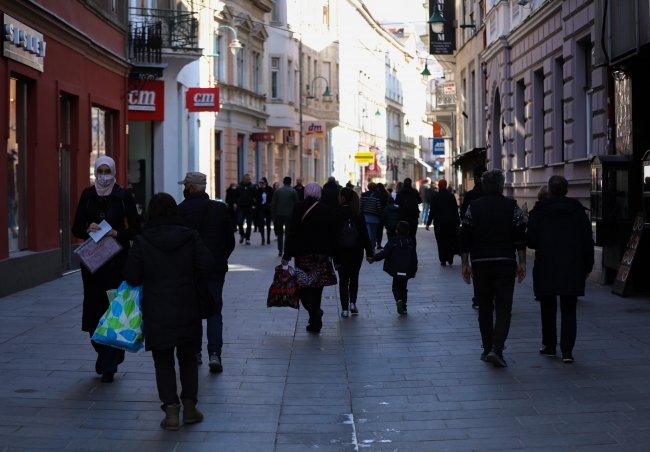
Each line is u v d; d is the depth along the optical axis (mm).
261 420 7441
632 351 10031
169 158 29922
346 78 71750
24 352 10156
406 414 7598
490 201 9500
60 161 18734
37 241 16781
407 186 23859
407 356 10109
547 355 9945
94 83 20859
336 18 63562
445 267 20844
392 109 97500
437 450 6555
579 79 18672
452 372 9211
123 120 23672
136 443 6750
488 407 7754
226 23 41094
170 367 7207
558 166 20453
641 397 7953
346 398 8180
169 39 27484
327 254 11664
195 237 7254
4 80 14922
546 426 7102
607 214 15242
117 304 7445
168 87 29562
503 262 9367
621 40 14219
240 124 43875
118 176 23281
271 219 26969
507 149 26547
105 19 21562
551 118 21094
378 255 13219
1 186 14883
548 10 20625
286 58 51344
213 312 7297
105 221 8711
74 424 7250
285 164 53562
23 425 7199
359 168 77062
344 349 10586
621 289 14438
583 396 8047
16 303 14062
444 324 12344
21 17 15617
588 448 6484
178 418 7148
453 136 48312
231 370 9414
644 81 14914
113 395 8227
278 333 11750
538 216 9695
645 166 14336
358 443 6785
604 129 16484
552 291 9477
